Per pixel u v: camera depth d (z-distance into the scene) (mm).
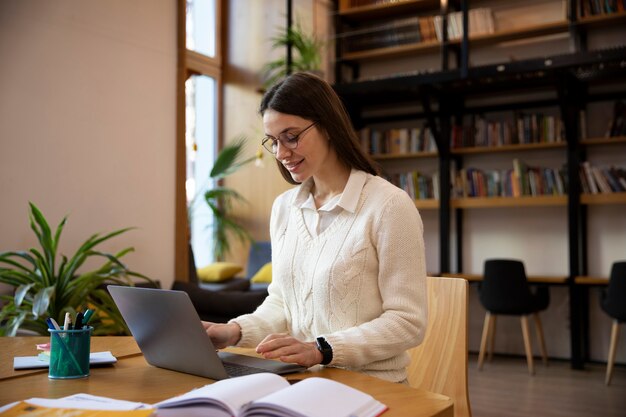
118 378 1324
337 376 1309
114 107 3930
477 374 5020
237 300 3432
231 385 1073
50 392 1203
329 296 1539
